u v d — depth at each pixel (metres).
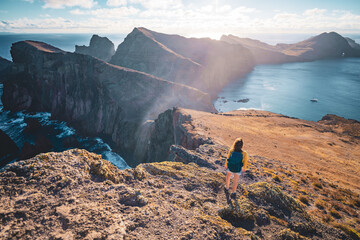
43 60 147.25
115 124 117.62
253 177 10.75
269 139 38.41
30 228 3.10
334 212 8.22
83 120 128.25
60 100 143.25
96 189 4.49
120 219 3.76
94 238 3.15
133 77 130.88
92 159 5.43
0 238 2.84
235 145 6.41
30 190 3.82
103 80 128.00
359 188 17.56
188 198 5.47
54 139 108.75
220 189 6.88
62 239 3.02
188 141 35.28
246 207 5.83
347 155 33.00
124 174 5.82
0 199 3.46
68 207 3.69
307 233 5.71
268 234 5.12
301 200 9.17
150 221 4.02
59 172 4.45
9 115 149.38
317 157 30.17
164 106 125.44
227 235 4.28
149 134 89.00
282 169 16.28
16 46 185.38
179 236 3.77
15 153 94.38
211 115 59.22
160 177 6.82
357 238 6.22
